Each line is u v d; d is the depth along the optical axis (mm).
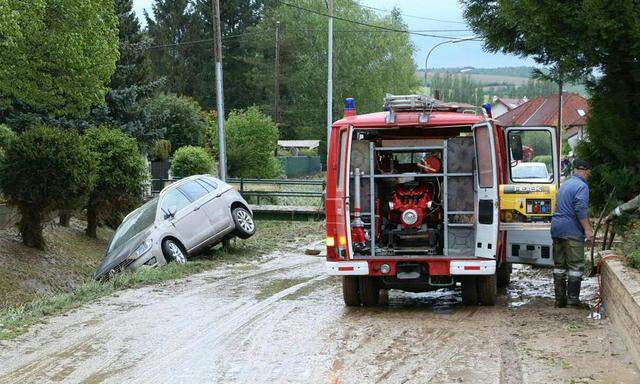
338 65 70125
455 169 10430
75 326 9969
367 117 10641
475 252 10359
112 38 24797
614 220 11297
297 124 76062
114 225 29766
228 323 9969
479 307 10945
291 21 74500
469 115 10789
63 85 23750
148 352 8484
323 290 12812
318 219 28188
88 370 7797
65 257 22938
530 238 11508
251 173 46938
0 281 18797
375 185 10789
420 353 8109
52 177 20875
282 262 17359
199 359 8117
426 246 10719
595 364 7355
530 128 12438
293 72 77438
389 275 10531
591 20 11227
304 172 63844
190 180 18391
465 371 7352
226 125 47062
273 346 8609
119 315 10688
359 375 7332
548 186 12359
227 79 81125
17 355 8484
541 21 11766
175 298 12109
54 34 22484
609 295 9352
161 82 41312
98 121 35812
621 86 12586
